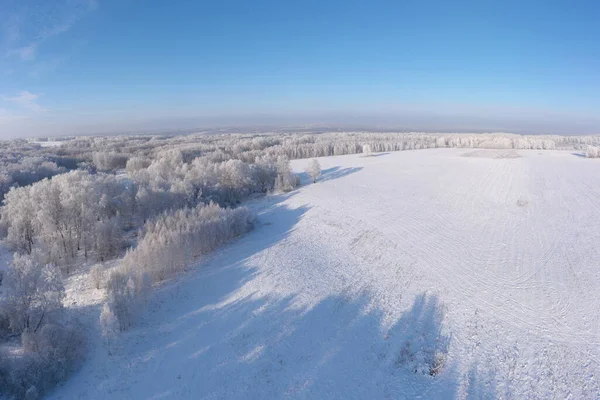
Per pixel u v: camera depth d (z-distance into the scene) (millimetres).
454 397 22578
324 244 49406
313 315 32219
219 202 67812
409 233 51938
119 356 26922
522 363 25359
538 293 34406
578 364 24875
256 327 30672
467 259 42594
